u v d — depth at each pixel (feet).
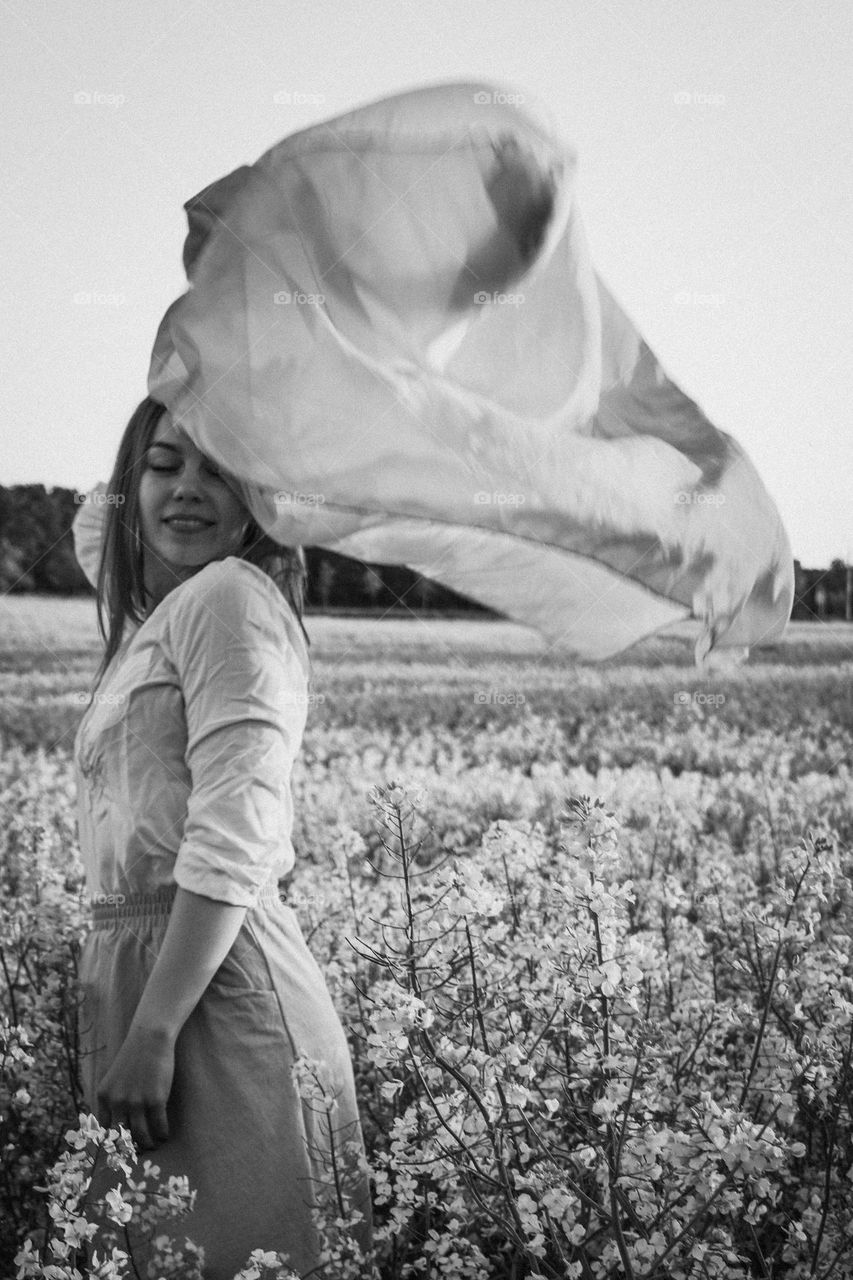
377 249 7.62
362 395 7.42
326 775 22.06
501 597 8.02
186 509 7.77
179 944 6.88
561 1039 7.63
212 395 7.43
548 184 7.80
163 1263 6.60
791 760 23.52
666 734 27.25
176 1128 7.07
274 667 7.22
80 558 9.79
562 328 7.99
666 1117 7.63
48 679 30.94
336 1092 7.39
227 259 7.48
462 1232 7.51
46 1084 8.52
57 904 9.64
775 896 7.72
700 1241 6.22
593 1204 6.16
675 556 8.14
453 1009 7.25
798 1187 7.99
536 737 27.63
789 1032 7.80
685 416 8.51
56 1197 6.18
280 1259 6.70
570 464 7.75
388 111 7.67
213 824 6.93
